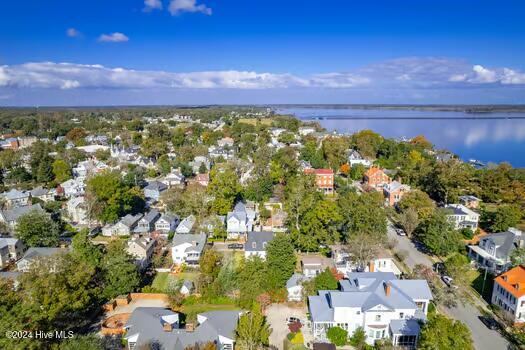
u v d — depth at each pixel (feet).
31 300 138.41
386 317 149.48
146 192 357.20
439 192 330.95
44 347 127.03
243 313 156.35
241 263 200.54
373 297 152.15
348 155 501.97
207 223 263.70
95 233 271.90
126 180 368.89
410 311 150.71
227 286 178.29
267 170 406.00
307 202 237.86
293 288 179.11
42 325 134.82
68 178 413.18
